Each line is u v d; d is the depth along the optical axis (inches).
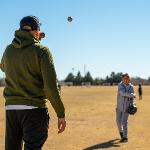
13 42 180.1
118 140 519.5
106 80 6845.5
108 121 765.3
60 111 175.2
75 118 825.5
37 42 179.9
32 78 176.6
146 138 535.5
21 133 181.8
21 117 176.9
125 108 503.2
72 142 499.2
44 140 178.2
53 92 172.7
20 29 182.7
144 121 761.0
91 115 903.7
